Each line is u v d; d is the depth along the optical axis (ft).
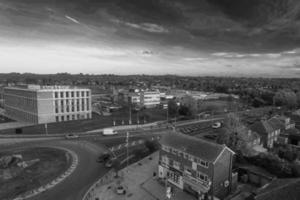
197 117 352.69
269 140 199.31
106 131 244.42
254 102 479.41
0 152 185.06
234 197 113.91
